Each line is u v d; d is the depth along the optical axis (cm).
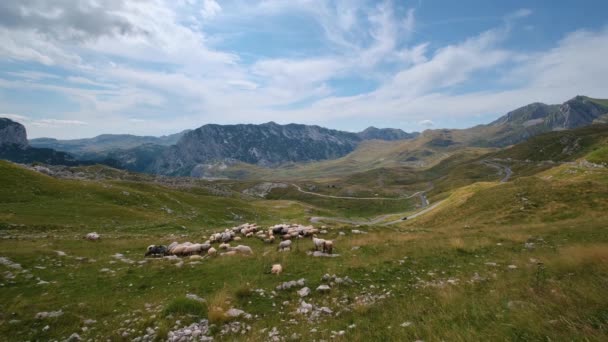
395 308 1194
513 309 994
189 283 1648
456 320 979
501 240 2641
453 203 8200
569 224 3319
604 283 1125
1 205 4281
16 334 1054
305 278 1694
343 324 1091
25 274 1680
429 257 2130
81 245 2645
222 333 1073
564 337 761
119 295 1466
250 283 1614
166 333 1062
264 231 3316
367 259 2094
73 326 1121
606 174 6178
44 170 10525
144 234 3788
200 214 7344
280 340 1001
